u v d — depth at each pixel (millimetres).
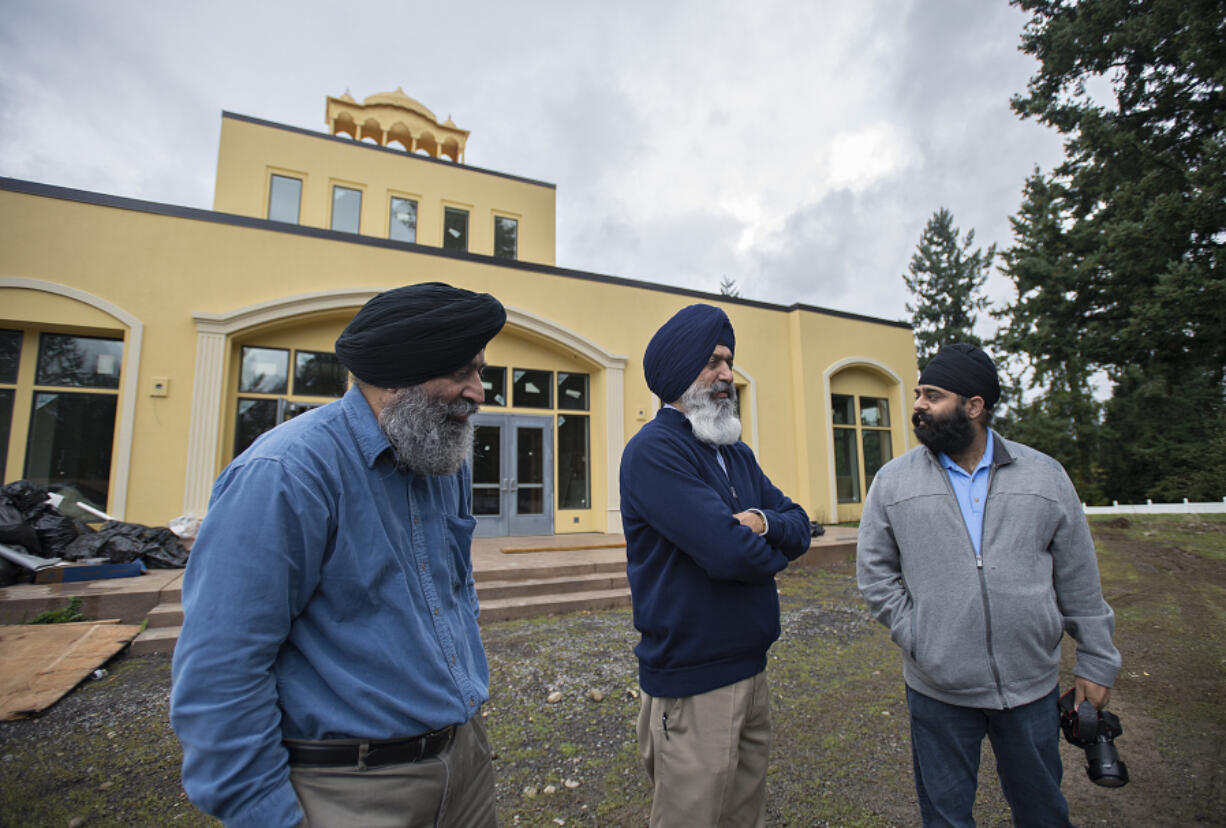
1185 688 3787
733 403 1846
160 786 2701
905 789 2688
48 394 7465
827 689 3895
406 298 1234
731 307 12312
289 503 1055
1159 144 12953
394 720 1148
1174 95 12414
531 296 10344
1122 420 24766
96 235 7457
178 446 7551
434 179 13047
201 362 7730
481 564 7016
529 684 4004
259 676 1001
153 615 4867
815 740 3182
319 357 8859
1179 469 21688
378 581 1171
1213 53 11031
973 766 1845
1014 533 1803
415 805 1158
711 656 1567
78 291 7281
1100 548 9117
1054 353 15195
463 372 1315
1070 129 14453
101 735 3186
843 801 2590
